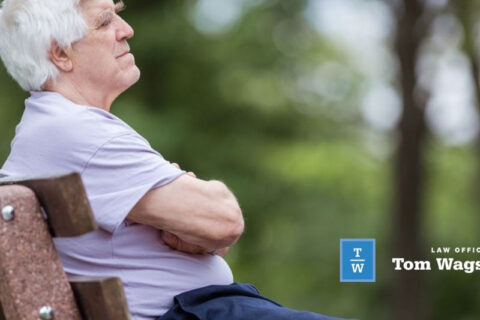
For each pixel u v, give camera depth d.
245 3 22.25
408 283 20.06
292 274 26.56
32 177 3.41
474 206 26.41
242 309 4.05
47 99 4.26
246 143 22.39
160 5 19.30
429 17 19.78
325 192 27.97
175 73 19.66
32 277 3.32
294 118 26.05
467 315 24.97
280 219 24.89
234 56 21.66
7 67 4.38
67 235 3.35
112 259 4.11
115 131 4.10
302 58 24.78
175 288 4.16
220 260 4.43
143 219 4.05
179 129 18.84
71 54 4.30
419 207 20.20
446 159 27.84
